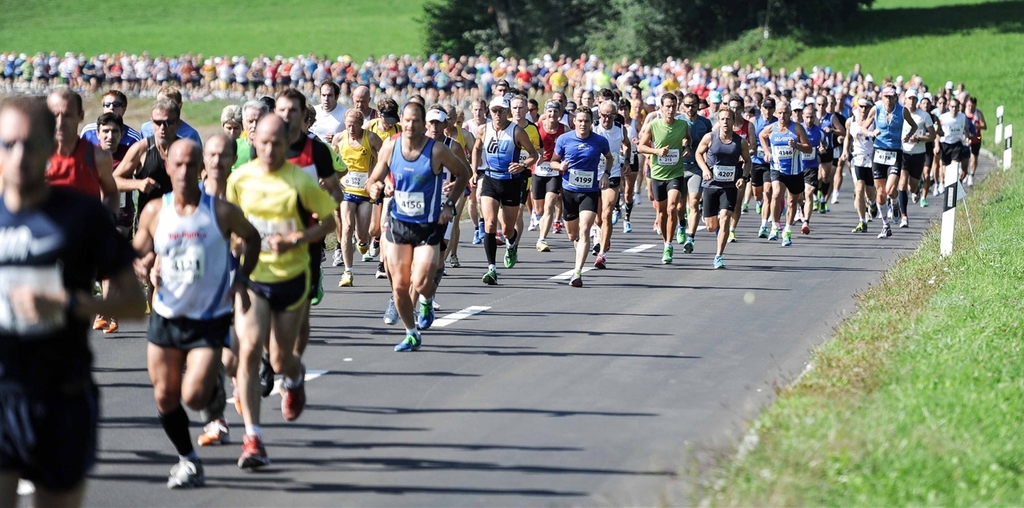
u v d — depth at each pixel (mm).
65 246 16109
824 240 67062
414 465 24781
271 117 25828
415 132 33812
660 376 32812
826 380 29531
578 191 49281
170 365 22891
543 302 45656
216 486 23438
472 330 39781
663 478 23625
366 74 196375
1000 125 141375
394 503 22344
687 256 60000
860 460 22594
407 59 195625
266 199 25750
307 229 25453
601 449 25797
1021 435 25328
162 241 22594
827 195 87688
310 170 29609
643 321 41406
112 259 16547
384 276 51750
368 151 49375
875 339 34438
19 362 16016
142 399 30859
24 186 15977
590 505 22062
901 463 22484
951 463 22781
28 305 15719
